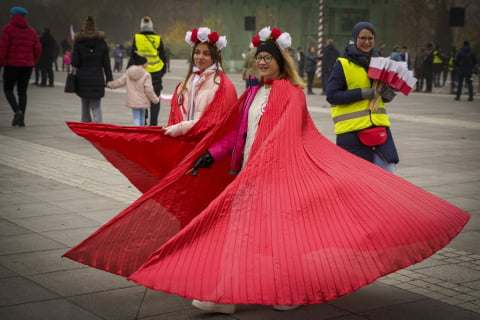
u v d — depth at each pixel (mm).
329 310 3953
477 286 4410
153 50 11984
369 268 3457
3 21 74188
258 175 3713
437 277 4586
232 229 3562
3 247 5035
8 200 6582
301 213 3619
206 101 4453
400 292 4281
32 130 11742
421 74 25781
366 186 3746
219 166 4211
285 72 4105
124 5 77188
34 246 5082
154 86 12117
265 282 3408
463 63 20859
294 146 3844
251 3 36188
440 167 8938
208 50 4523
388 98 5129
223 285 3406
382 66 5008
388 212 3643
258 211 3615
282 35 4047
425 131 12914
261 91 4148
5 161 8719
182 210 4207
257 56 4113
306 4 35344
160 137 4430
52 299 4031
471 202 6863
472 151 10406
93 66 11242
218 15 36188
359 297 4180
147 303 4008
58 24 75438
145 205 4109
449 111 17141
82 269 4594
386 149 5133
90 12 76625
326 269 3436
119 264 4168
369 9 32906
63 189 7145
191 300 4074
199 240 3543
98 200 6664
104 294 4141
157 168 4578
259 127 3953
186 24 73312
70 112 14977
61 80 27406
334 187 3703
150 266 3508
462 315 3902
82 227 5645
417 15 50344
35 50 12047
